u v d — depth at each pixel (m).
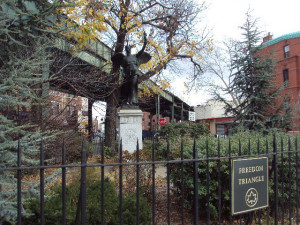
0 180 2.22
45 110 6.42
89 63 11.45
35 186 2.42
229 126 14.79
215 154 4.38
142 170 5.13
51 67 7.70
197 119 47.84
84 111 11.04
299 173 5.01
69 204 3.21
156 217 4.70
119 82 11.60
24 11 3.21
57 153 8.05
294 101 20.00
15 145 2.33
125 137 10.41
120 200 2.32
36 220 2.96
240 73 14.34
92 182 3.96
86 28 8.66
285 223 4.48
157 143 7.22
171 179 5.18
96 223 3.01
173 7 14.82
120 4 13.10
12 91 2.70
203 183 4.47
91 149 11.95
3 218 2.12
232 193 3.02
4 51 2.86
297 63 26.39
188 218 4.71
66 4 3.33
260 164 3.28
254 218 4.62
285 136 6.15
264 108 13.74
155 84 15.97
